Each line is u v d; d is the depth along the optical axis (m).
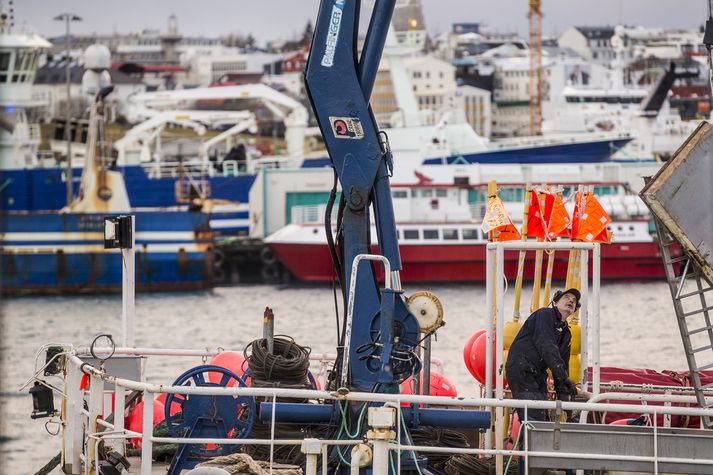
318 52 18.38
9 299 129.75
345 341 17.89
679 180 17.94
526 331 18.66
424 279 131.25
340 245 18.80
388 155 18.50
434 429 19.53
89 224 135.62
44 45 169.38
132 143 197.38
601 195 160.75
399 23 174.00
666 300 116.25
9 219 134.12
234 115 198.88
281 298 129.38
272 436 16.80
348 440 17.14
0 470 43.38
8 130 174.88
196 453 18.22
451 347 76.25
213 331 102.44
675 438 16.48
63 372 21.17
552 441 16.62
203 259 137.88
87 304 126.00
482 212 142.25
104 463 19.06
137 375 22.67
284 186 182.62
